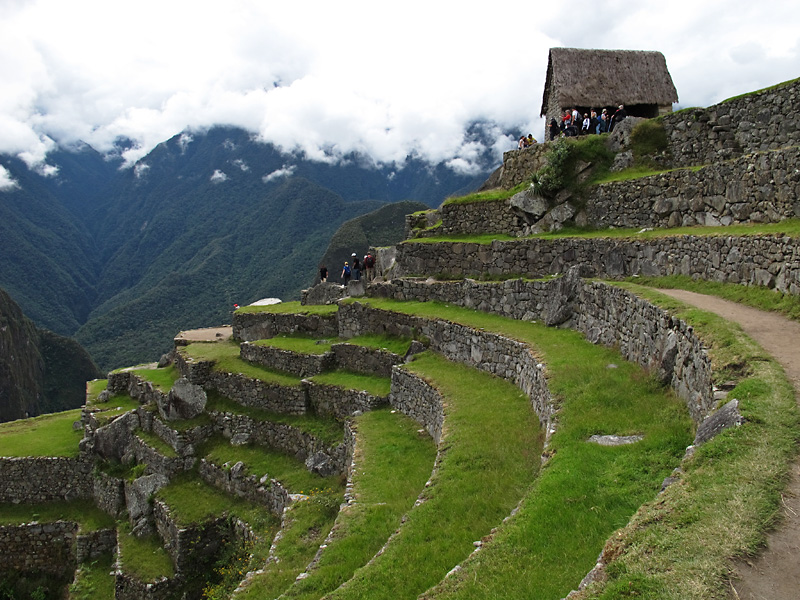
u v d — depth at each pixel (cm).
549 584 589
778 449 581
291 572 1125
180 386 2303
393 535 873
